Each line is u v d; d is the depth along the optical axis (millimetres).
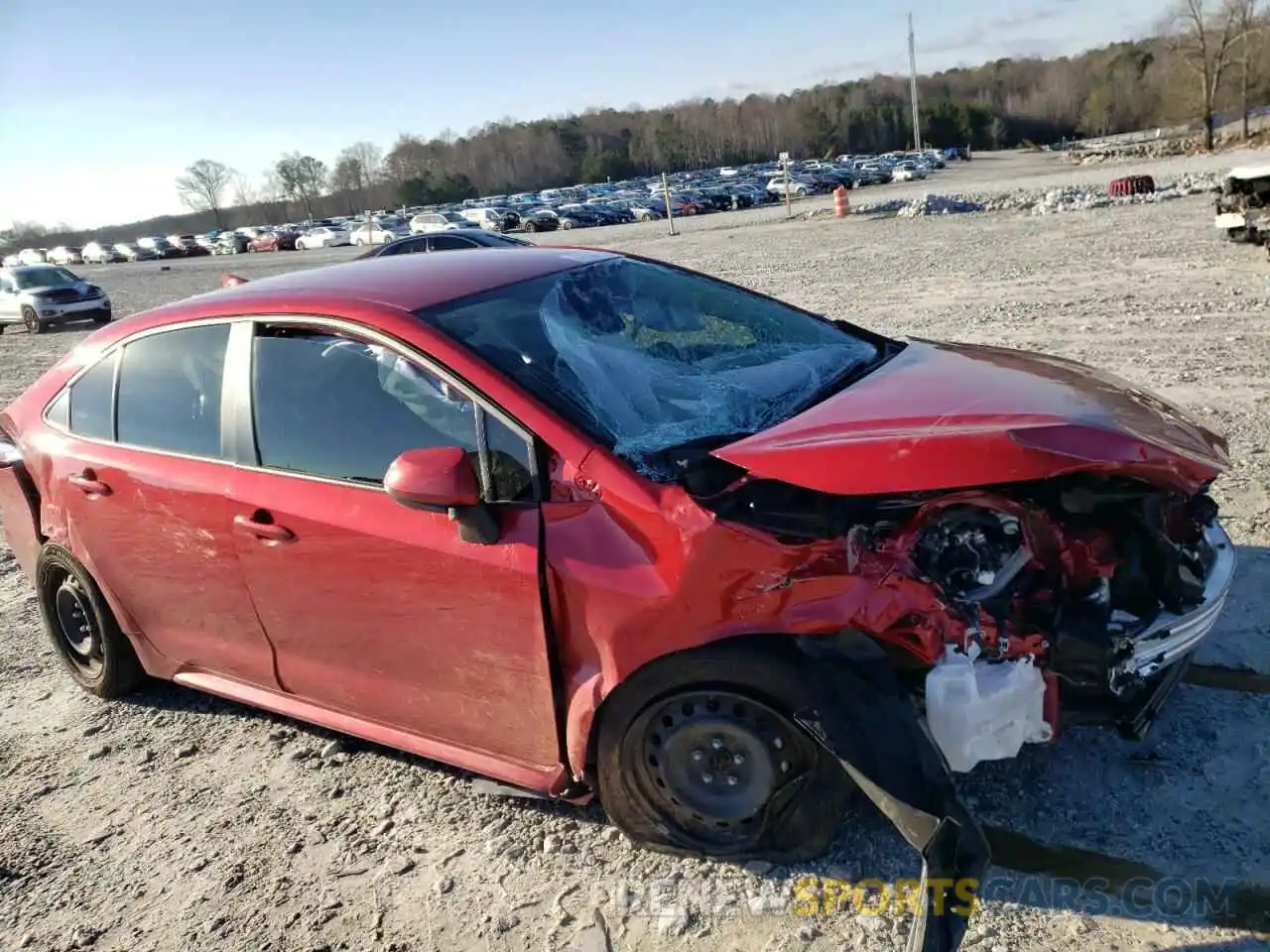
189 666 3885
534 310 3307
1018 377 3162
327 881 2994
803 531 2531
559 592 2723
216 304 3586
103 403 3908
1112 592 2658
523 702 2895
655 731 2738
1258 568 4082
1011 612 2557
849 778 2621
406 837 3148
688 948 2553
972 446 2484
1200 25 61188
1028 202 25062
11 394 12984
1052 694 2494
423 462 2648
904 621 2508
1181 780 2908
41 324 21594
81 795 3615
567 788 2926
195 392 3551
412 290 3305
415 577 2949
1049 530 2566
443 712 3104
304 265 39438
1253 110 72625
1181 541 2912
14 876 3207
